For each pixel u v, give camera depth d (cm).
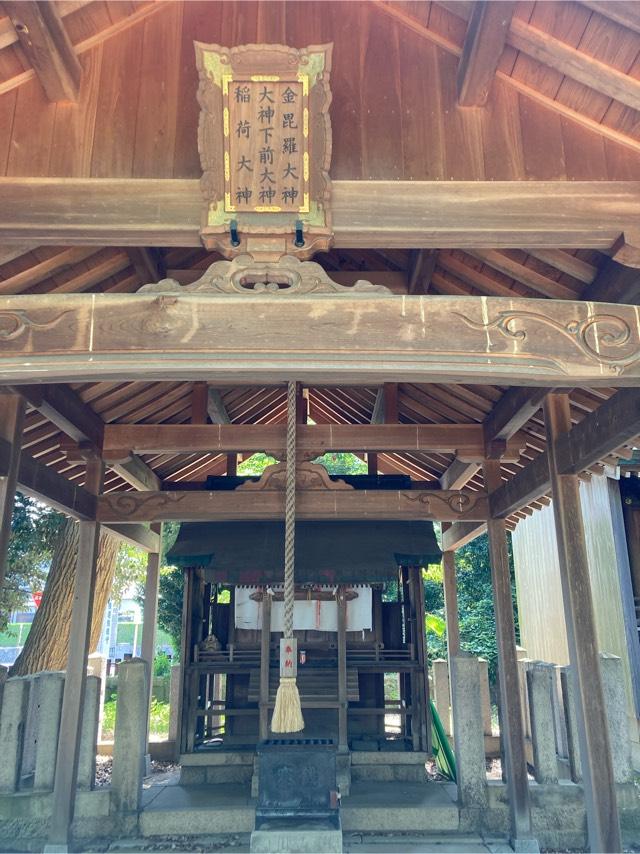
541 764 541
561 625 914
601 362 276
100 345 272
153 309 277
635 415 334
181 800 567
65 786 501
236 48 271
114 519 572
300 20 319
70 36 295
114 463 591
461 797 539
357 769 637
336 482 590
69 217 281
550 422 452
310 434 589
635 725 712
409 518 590
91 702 554
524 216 284
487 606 1395
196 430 589
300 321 277
